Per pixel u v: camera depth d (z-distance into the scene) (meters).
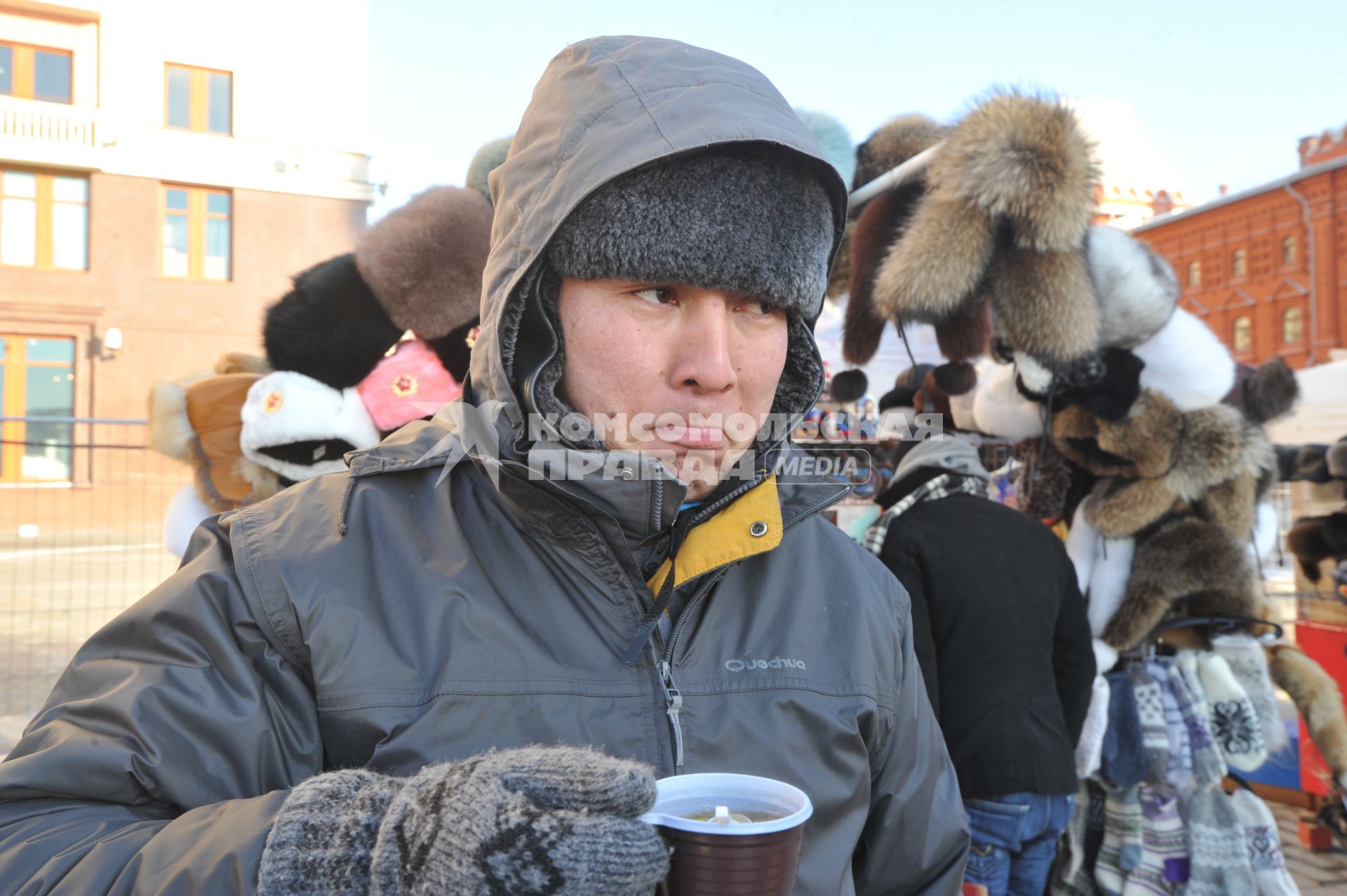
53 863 0.69
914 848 1.07
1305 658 3.13
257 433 2.37
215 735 0.80
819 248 0.91
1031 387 2.68
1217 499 2.83
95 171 16.58
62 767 0.76
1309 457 3.78
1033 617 2.32
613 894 0.54
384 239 2.34
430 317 2.38
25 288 16.27
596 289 0.86
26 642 5.43
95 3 16.56
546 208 0.84
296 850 0.63
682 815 0.69
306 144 17.69
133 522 6.17
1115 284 2.51
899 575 2.34
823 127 2.77
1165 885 2.73
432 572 0.90
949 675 2.26
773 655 0.96
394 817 0.62
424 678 0.85
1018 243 2.33
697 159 0.83
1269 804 4.13
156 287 16.95
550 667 0.87
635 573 0.91
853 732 0.96
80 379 16.61
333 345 2.36
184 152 17.06
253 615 0.85
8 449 8.46
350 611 0.87
